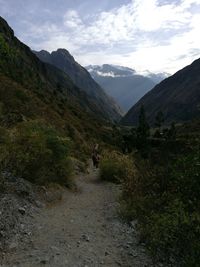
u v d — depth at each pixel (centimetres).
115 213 1209
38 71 17950
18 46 17738
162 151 1352
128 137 9431
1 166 1201
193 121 17575
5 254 729
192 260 697
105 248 838
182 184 1000
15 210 967
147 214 1066
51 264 700
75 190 1669
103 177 2100
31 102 3509
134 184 1348
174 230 765
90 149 3988
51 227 959
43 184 1380
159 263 771
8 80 3900
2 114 2333
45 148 1498
